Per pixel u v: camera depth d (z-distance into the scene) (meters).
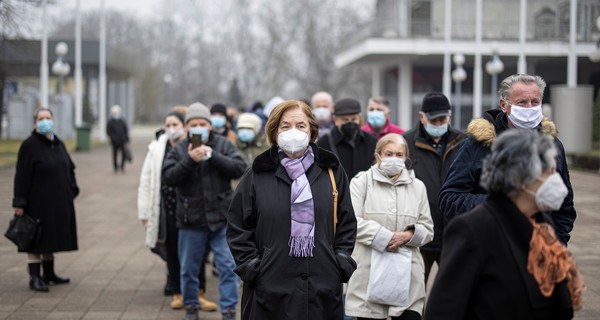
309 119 5.02
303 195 4.79
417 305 6.14
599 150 30.75
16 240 8.46
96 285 8.98
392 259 6.04
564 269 3.25
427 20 44.16
